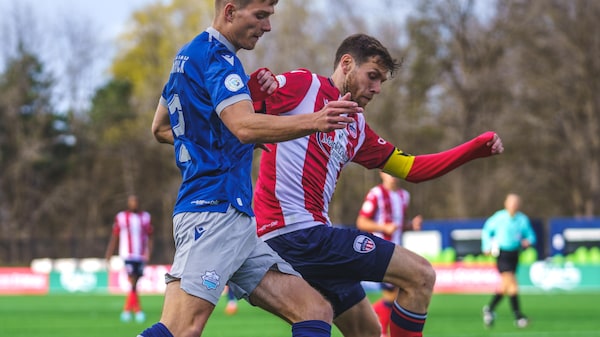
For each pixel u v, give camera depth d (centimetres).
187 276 848
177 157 885
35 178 9538
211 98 847
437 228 5184
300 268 1048
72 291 6128
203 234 854
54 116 9525
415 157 1107
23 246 7719
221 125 862
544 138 7662
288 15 7144
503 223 2753
